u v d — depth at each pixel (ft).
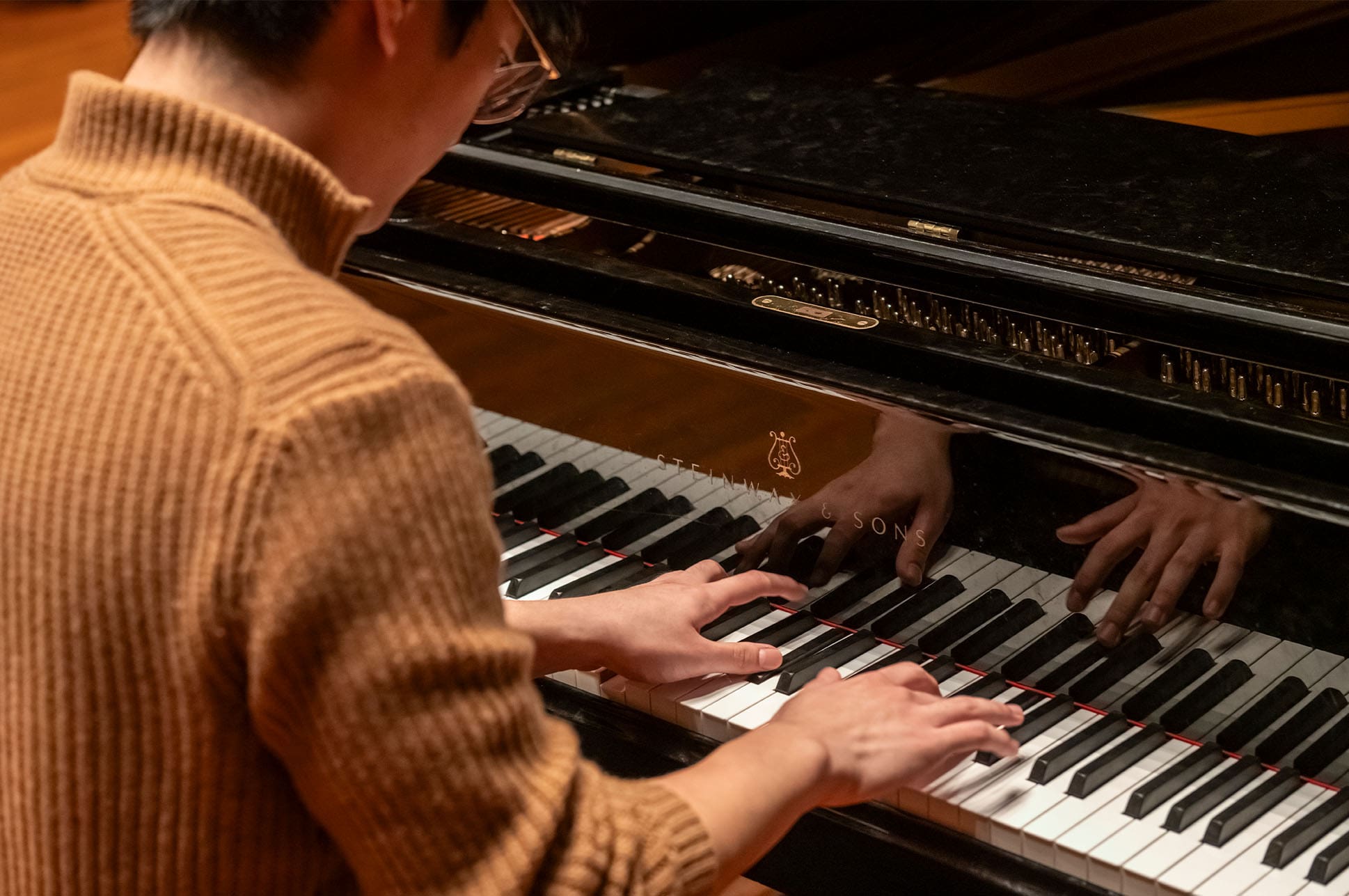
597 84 6.81
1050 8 6.27
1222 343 4.44
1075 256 4.83
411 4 2.96
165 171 2.81
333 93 2.96
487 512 2.78
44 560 2.66
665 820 3.02
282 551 2.48
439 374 2.71
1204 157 5.38
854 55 6.82
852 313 4.85
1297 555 3.89
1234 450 4.08
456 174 6.08
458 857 2.66
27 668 2.74
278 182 2.86
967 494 4.46
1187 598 4.13
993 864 4.13
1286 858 3.80
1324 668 3.95
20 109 17.49
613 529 5.38
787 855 4.67
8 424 2.73
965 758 4.32
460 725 2.63
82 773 2.74
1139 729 4.30
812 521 4.83
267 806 2.81
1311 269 4.31
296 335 2.58
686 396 5.00
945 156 5.52
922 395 4.46
